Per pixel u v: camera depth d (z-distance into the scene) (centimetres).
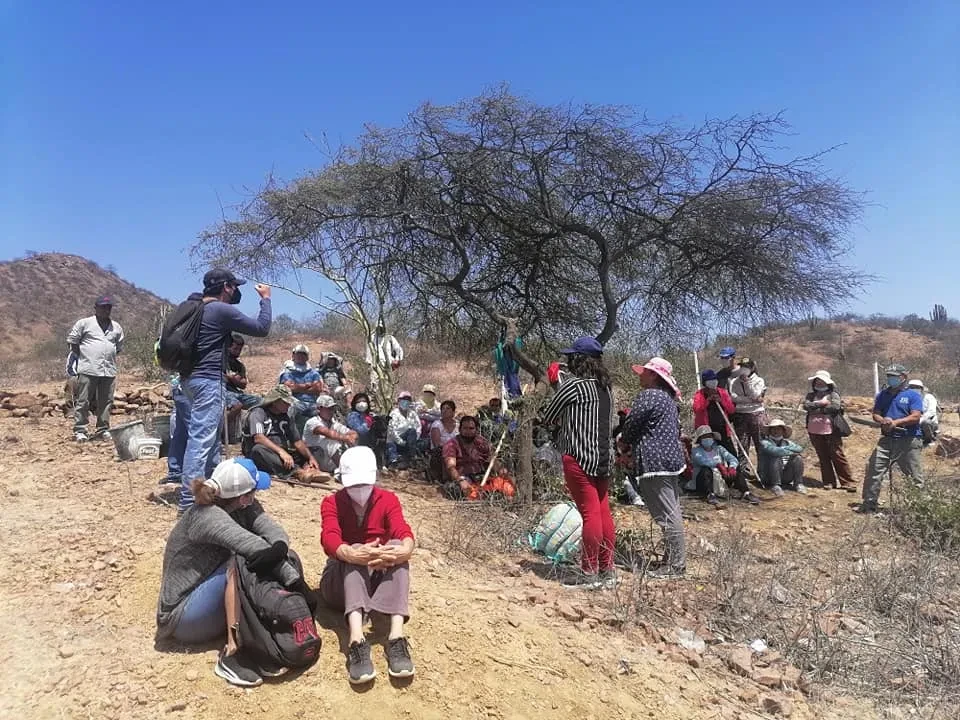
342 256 955
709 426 990
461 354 1205
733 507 878
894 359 3900
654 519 637
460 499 787
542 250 1016
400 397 955
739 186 918
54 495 652
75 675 375
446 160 918
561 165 931
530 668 430
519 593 549
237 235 916
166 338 550
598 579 580
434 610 465
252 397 834
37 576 479
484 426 898
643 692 440
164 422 804
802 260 969
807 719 448
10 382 2058
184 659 391
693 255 1009
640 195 943
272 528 409
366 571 410
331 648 405
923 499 837
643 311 1084
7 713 347
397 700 382
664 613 553
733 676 485
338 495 434
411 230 962
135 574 482
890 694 486
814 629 538
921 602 626
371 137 902
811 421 1045
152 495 643
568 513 620
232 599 384
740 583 614
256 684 376
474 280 1063
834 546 771
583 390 584
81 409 922
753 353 2311
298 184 887
